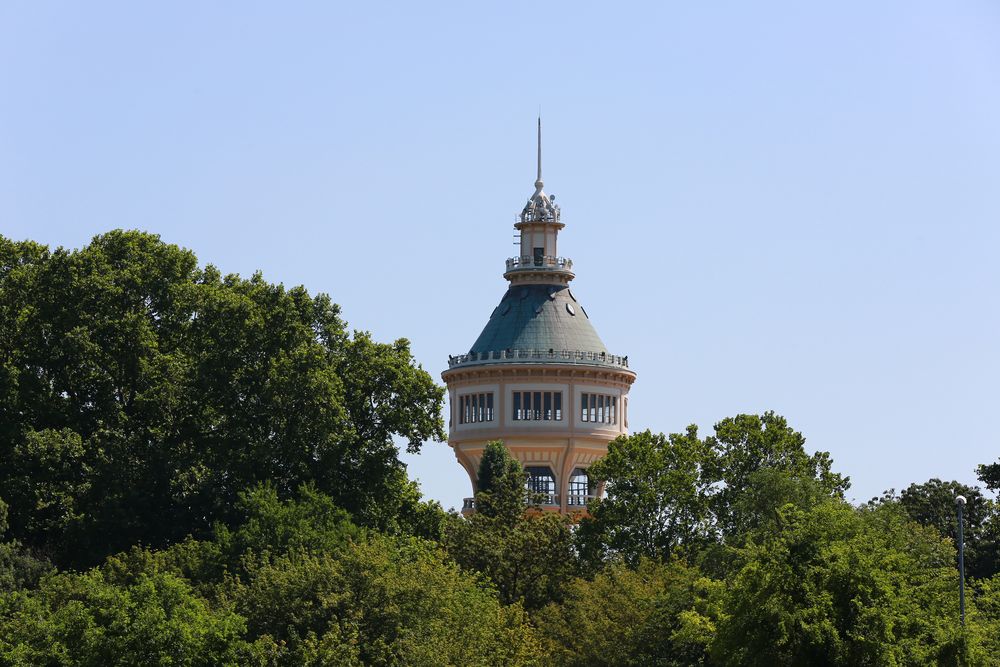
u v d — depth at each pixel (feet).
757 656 526.98
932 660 532.32
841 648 518.37
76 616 506.89
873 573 533.14
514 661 642.22
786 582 533.14
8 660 495.82
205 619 516.73
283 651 526.98
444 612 583.17
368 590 561.02
